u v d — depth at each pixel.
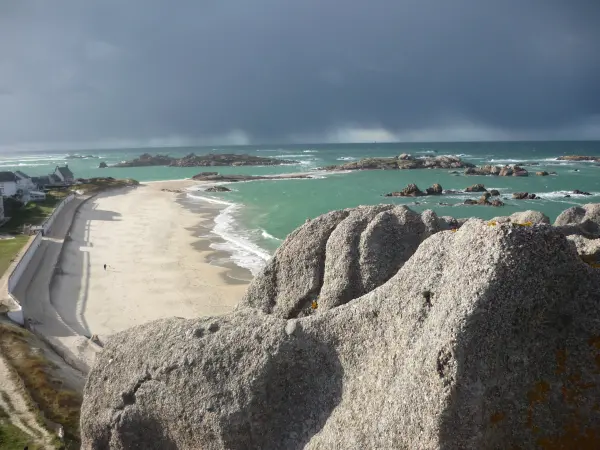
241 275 46.62
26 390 22.25
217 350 12.02
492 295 8.80
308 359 11.55
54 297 40.22
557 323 9.37
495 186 109.44
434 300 9.82
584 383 8.93
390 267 13.62
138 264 50.50
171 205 92.62
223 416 11.17
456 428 8.49
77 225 70.44
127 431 12.78
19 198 84.38
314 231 15.41
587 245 13.53
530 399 8.98
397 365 9.87
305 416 11.20
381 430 9.42
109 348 14.48
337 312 11.71
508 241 9.12
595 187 104.25
